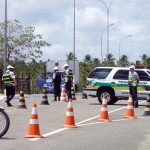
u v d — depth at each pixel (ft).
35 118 41.98
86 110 72.54
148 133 45.09
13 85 80.89
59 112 68.23
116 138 41.47
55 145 37.14
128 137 42.19
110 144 37.88
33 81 154.71
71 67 174.09
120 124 53.36
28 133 41.93
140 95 85.71
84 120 57.47
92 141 39.50
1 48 171.63
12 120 56.65
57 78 96.94
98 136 42.73
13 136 42.16
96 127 50.16
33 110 42.09
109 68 89.04
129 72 81.15
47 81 157.89
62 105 83.30
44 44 180.04
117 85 87.66
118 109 76.33
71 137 41.96
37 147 36.04
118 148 35.91
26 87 145.38
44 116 61.93
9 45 171.83
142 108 79.30
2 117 40.81
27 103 91.30
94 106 81.76
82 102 94.79
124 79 87.71
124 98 88.22
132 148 36.01
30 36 176.65
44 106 80.64
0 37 171.53
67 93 93.09
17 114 64.85
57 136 42.55
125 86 87.30
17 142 38.55
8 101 81.05
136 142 39.17
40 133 44.45
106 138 41.42
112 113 68.39
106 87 88.48
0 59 171.53
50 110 71.77
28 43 177.06
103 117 56.85
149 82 85.66
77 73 176.76
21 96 76.33
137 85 81.61
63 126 50.19
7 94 81.05
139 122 55.77
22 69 175.52
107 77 88.58
